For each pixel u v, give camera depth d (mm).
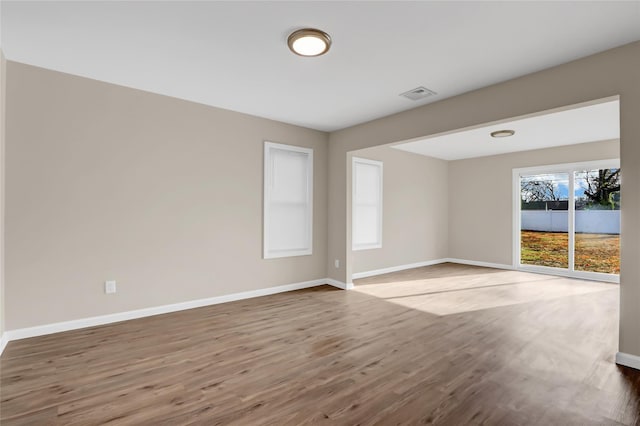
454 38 2533
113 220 3492
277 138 4781
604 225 5766
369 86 3477
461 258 7734
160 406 2012
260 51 2777
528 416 1919
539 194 6590
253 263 4559
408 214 6992
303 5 2152
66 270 3236
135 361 2602
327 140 5426
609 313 3883
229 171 4320
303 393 2158
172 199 3869
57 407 1994
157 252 3768
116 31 2486
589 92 2758
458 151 6875
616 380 2324
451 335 3180
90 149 3363
